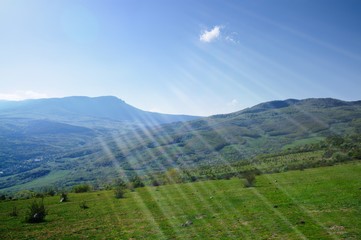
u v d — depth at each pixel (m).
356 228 25.03
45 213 40.97
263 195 47.03
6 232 32.56
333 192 42.44
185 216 36.66
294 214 32.12
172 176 106.19
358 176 58.47
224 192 55.62
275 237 24.64
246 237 25.33
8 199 77.12
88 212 45.00
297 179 63.81
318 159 123.19
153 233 29.27
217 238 25.73
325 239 22.94
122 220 37.12
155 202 51.19
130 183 90.94
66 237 29.34
